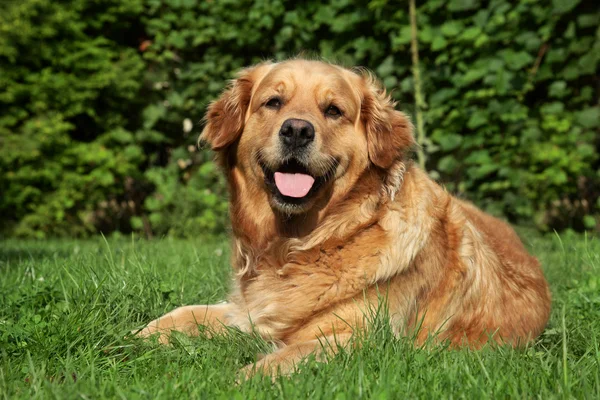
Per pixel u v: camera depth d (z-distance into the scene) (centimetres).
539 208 926
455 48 901
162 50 1097
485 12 884
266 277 397
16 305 394
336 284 372
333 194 387
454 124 917
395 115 412
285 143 378
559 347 371
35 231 994
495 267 428
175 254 606
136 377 291
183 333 367
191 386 277
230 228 446
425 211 391
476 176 899
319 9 967
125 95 1038
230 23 1034
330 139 386
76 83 1002
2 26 948
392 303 371
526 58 870
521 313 427
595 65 871
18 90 973
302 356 331
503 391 271
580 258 573
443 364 304
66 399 260
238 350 353
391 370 289
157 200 1042
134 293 423
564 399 262
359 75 424
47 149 996
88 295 388
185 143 1096
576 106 921
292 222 393
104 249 692
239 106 416
